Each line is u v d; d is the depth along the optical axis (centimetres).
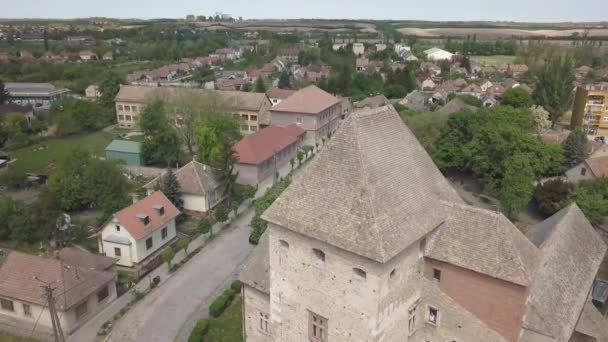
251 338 4325
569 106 13475
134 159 10256
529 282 3048
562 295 3562
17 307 4881
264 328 4181
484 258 3219
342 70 18112
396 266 3117
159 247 6462
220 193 8169
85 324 4878
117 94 14162
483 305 3291
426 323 3612
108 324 4853
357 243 2947
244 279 4147
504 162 7338
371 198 3022
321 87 17650
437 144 8725
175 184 7494
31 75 19038
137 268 6031
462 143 8444
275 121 12081
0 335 4700
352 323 3183
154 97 11681
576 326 3869
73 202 7588
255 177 8938
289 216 3303
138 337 4653
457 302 3403
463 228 3378
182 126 10950
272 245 3497
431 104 15662
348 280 3106
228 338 4575
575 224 4503
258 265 4166
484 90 17388
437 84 19800
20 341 4612
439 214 3447
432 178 3650
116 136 13162
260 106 12369
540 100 12775
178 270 5944
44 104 16062
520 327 3206
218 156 8081
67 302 4662
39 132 12962
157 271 5922
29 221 6650
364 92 17362
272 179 9456
